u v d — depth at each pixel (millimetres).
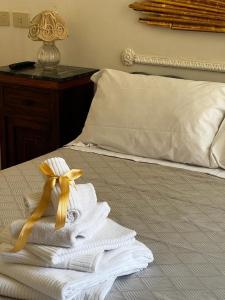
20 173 2123
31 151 3002
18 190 1943
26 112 2922
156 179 2104
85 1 3023
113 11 2945
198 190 2000
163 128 2293
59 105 2789
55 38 2885
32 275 1220
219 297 1281
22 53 3355
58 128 2832
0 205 1797
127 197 1926
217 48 2682
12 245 1324
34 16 3184
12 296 1238
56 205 1288
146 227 1677
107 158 2334
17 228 1307
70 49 3168
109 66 3062
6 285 1239
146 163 2281
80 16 3068
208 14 2607
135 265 1358
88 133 2488
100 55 3074
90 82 3002
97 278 1242
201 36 2703
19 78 2869
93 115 2502
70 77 2820
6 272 1270
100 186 2020
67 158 2320
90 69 3061
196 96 2328
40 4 3186
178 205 1863
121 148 2383
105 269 1266
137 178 2109
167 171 2189
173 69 2848
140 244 1402
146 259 1400
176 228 1677
